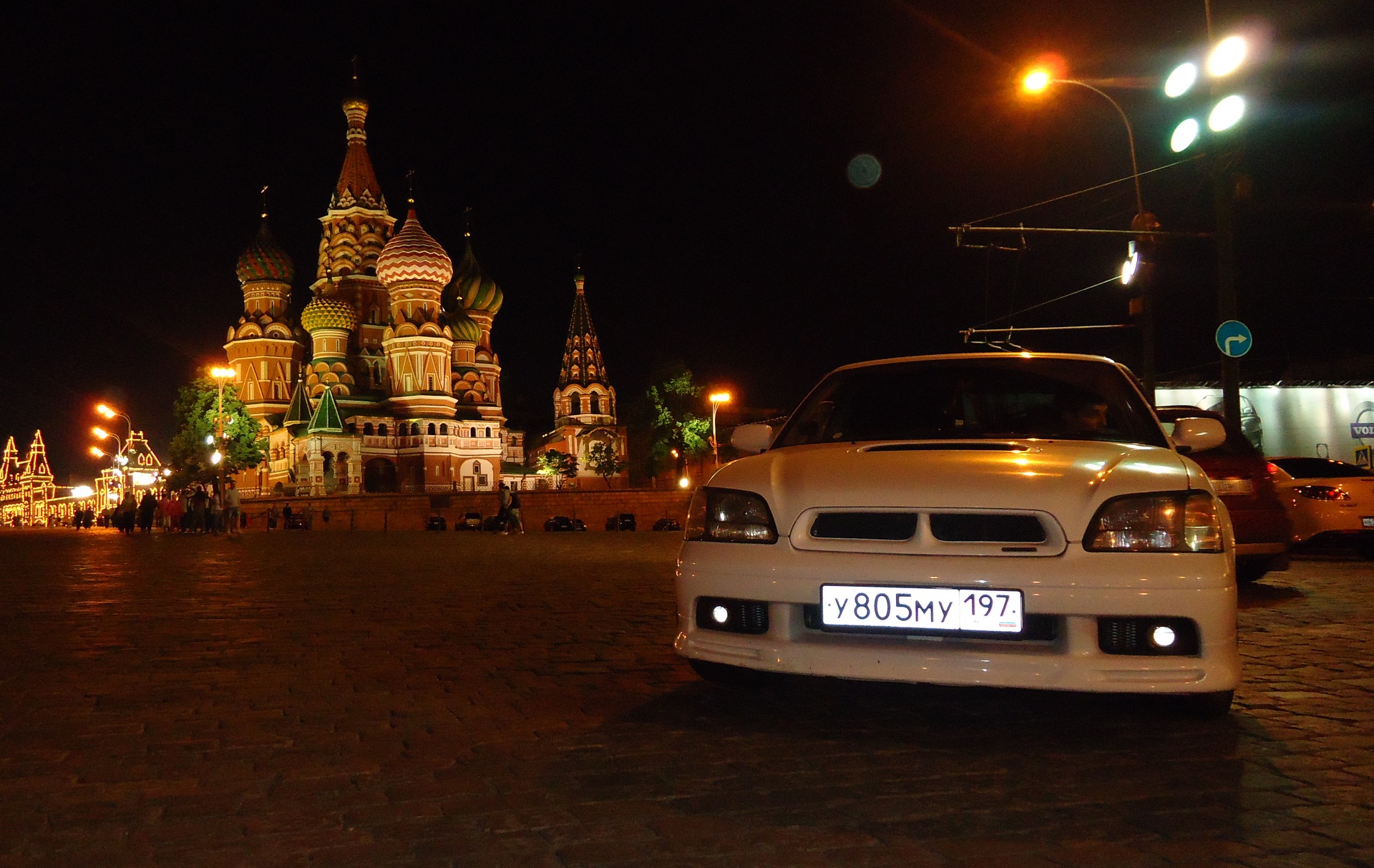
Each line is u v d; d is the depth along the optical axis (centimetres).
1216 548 356
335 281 9869
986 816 293
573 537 2638
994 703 438
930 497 366
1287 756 355
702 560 400
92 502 9912
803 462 414
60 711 441
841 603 367
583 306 11012
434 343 9206
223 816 297
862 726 401
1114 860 259
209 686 498
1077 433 457
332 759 359
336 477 8312
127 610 839
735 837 277
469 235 10744
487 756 361
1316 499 1167
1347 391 2994
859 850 267
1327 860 259
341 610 827
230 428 6194
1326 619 713
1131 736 383
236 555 1845
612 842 273
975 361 518
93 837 280
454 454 9238
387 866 257
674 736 387
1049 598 346
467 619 761
